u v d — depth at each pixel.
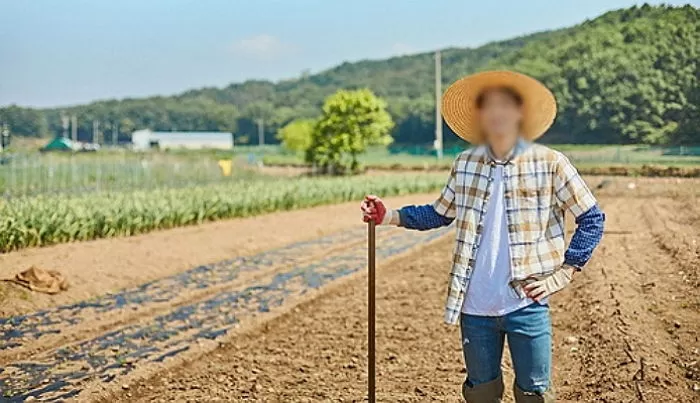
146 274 12.53
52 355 7.87
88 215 16.06
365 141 50.47
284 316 9.73
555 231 3.81
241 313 9.84
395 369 7.07
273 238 17.64
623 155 25.75
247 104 132.62
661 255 12.32
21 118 90.69
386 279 12.47
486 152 3.85
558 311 9.15
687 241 13.37
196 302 10.68
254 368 7.32
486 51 117.88
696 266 10.38
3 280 10.41
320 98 135.88
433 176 41.34
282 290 11.51
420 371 6.96
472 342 3.91
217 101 139.00
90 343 8.38
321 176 43.88
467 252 3.84
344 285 11.95
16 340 8.43
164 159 45.88
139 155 47.81
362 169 51.25
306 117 111.06
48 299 10.34
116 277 12.00
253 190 24.98
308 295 10.94
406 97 115.94
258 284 12.09
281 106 128.75
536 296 3.75
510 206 3.77
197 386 6.77
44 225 14.69
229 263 14.30
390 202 30.53
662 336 7.05
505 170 3.78
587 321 8.16
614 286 9.59
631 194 23.38
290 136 61.72
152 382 7.00
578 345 7.42
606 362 6.50
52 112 109.88
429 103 84.00
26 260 12.65
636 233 15.90
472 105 3.90
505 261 3.79
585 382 6.19
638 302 8.51
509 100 3.75
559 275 3.77
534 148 3.80
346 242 17.66
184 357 7.66
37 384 6.88
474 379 3.97
